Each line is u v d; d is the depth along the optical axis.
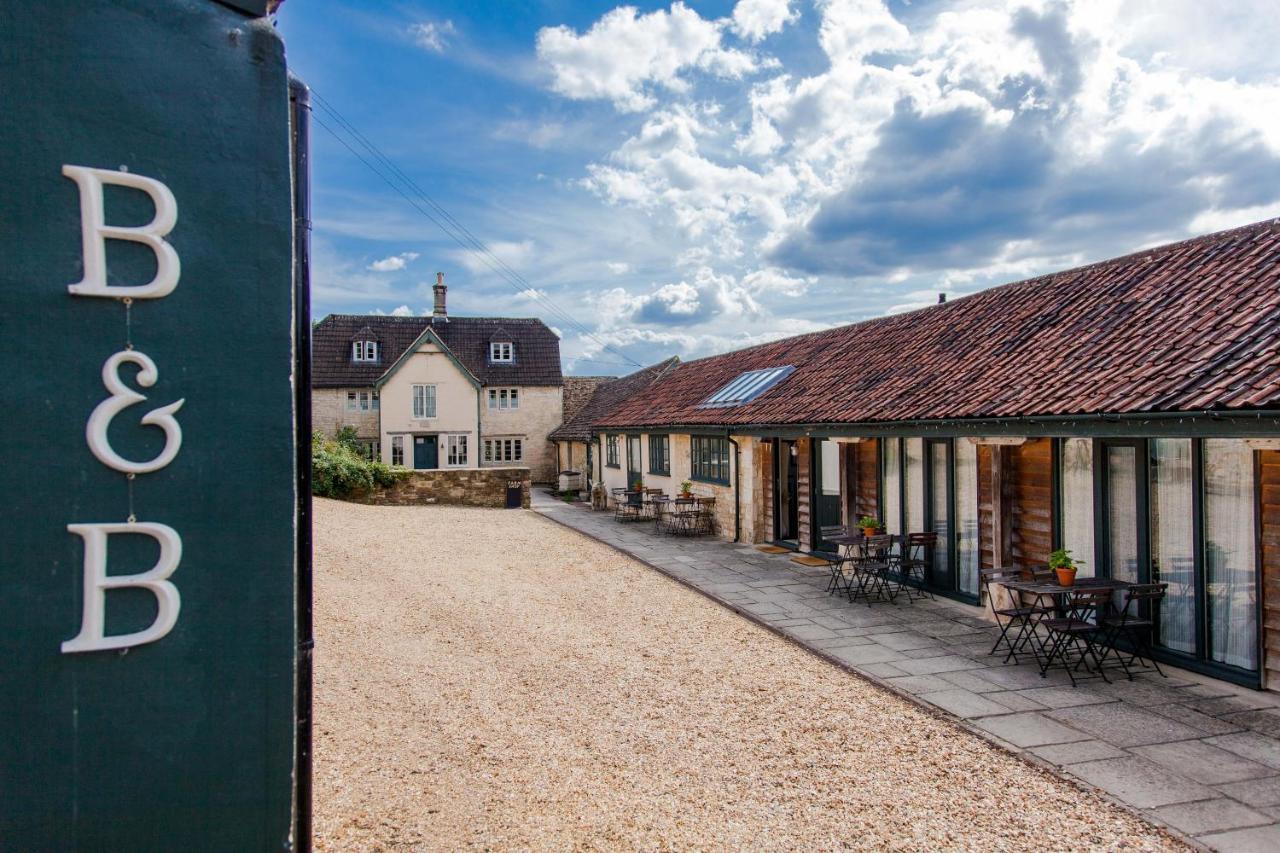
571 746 5.89
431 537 17.39
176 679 1.93
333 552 14.37
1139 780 5.25
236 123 2.01
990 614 9.66
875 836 4.58
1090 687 7.16
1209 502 7.32
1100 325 9.29
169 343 1.92
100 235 1.85
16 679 1.79
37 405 1.81
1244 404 5.78
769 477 16.33
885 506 12.27
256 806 2.00
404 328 37.81
